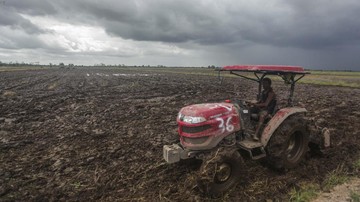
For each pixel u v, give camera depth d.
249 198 4.77
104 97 18.03
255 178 5.45
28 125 10.10
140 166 6.15
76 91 21.81
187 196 4.85
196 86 26.83
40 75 47.66
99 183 5.39
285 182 5.29
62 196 4.97
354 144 7.45
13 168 6.12
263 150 5.39
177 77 47.12
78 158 6.71
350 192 4.89
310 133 6.18
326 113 11.77
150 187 5.21
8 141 8.11
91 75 52.81
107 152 7.07
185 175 5.63
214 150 4.96
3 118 11.27
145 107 13.74
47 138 8.42
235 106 5.53
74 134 8.73
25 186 5.32
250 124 5.71
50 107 14.00
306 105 14.10
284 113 5.69
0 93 19.52
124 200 4.77
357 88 26.88
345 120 10.34
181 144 5.32
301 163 6.18
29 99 16.80
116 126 9.70
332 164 6.16
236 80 39.25
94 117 11.37
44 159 6.66
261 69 5.21
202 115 4.91
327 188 5.05
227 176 4.87
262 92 6.19
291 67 5.47
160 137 8.25
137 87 25.59
